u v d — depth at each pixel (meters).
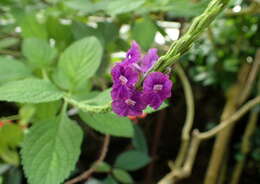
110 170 0.34
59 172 0.18
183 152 0.42
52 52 0.27
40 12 0.32
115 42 0.32
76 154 0.19
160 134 0.52
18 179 0.36
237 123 0.54
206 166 0.54
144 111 0.17
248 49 0.48
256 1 0.34
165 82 0.13
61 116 0.19
